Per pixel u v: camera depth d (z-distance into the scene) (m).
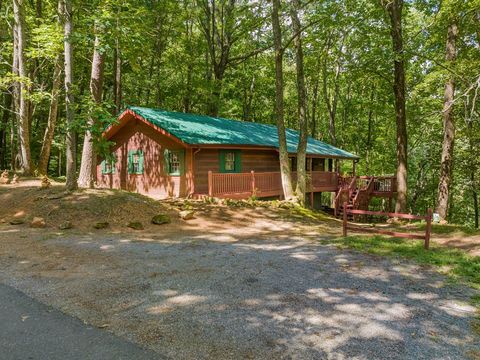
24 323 4.58
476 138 19.94
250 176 18.08
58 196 12.80
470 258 8.34
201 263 7.51
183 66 32.25
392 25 16.50
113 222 11.48
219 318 4.84
